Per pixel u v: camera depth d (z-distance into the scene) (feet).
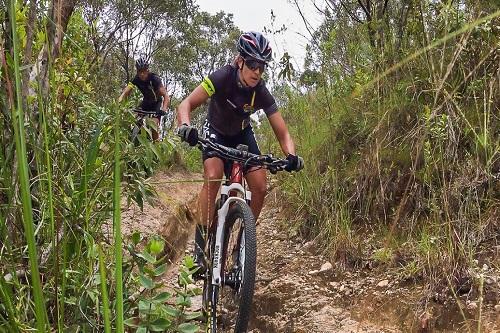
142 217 15.40
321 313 10.24
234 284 10.09
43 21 5.32
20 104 3.32
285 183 15.75
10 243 5.86
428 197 11.10
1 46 5.07
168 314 6.65
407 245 10.80
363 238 12.02
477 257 9.63
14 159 5.78
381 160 12.52
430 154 10.70
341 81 14.99
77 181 7.00
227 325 11.00
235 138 12.44
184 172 26.27
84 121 7.16
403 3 13.55
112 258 6.95
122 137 7.09
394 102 12.71
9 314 5.06
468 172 10.45
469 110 10.87
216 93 11.58
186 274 7.11
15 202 5.83
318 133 15.52
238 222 10.47
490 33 10.03
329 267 11.68
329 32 15.34
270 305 11.29
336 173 13.64
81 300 6.23
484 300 8.73
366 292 10.37
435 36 10.87
